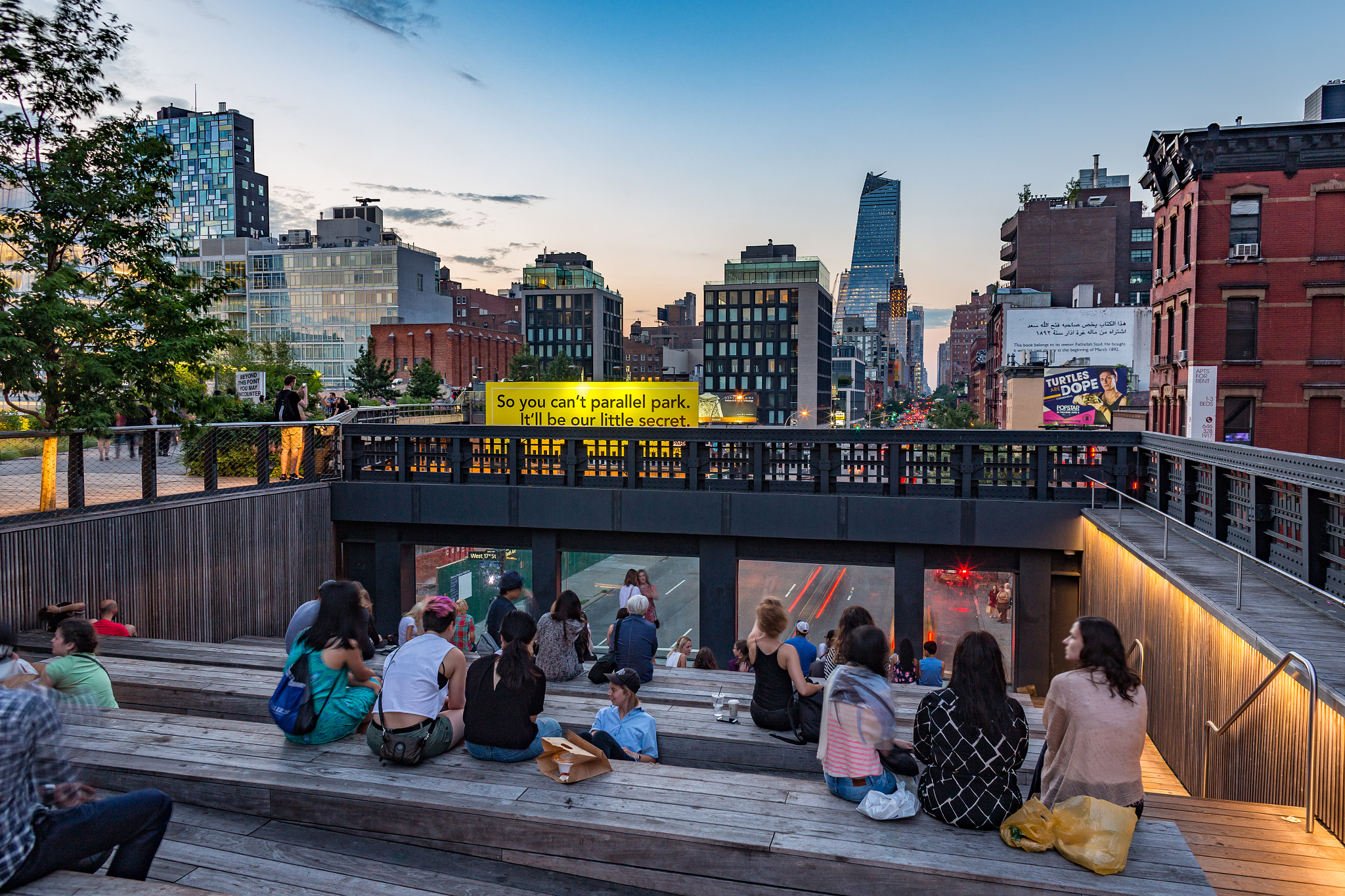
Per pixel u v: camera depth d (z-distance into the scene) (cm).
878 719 458
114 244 1145
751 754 641
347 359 14462
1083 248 8212
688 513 1573
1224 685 743
